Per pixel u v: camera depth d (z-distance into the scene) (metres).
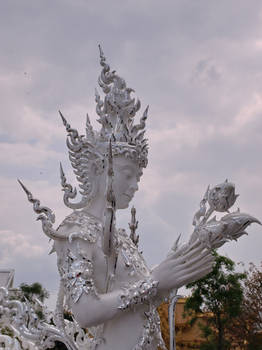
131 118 5.69
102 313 4.33
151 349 4.59
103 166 5.25
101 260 4.73
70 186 5.25
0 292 5.27
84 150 5.34
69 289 4.46
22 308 5.14
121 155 5.28
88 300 4.36
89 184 5.27
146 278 4.53
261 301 22.66
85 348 5.75
